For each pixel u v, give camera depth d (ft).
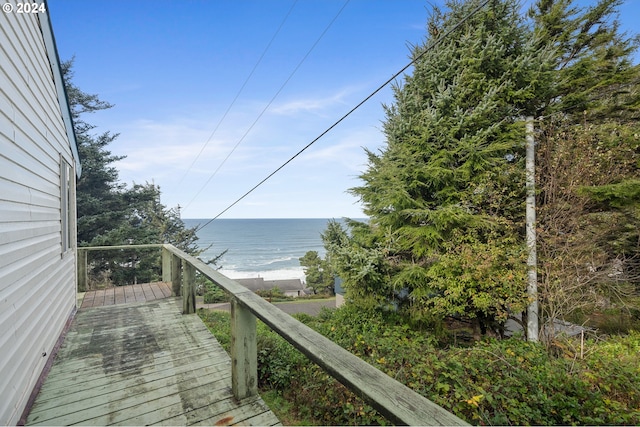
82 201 37.45
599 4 20.31
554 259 15.15
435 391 8.93
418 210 16.94
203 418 5.16
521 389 9.06
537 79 16.28
